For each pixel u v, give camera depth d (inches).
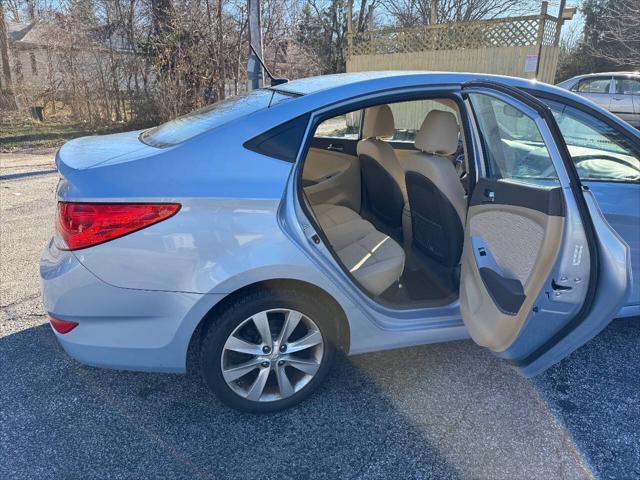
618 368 107.5
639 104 426.9
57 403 94.2
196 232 77.7
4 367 104.6
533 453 83.7
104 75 540.7
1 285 141.5
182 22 486.0
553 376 104.5
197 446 84.3
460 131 102.0
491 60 419.8
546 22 399.5
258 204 80.3
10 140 455.5
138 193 76.4
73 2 534.3
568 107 99.7
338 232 114.7
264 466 80.3
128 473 78.5
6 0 629.3
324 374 93.0
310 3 966.4
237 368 86.9
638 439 87.0
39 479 77.1
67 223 76.7
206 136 82.3
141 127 522.3
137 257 76.5
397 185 125.4
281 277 82.2
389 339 94.3
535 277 76.7
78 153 88.4
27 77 568.7
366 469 80.0
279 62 735.1
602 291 74.8
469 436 87.2
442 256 105.6
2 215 210.5
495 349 84.9
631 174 109.8
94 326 79.7
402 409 93.7
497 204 85.2
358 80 92.4
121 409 92.9
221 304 84.1
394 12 871.1
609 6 617.0
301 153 84.7
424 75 92.9
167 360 83.2
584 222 73.1
